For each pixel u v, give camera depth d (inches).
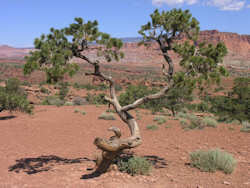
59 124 677.9
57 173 242.1
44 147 394.6
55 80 209.0
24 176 235.3
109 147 199.3
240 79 719.1
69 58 214.7
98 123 706.8
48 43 213.8
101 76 236.2
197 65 205.5
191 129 561.6
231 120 723.4
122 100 1255.5
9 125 646.5
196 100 1829.5
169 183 205.5
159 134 518.6
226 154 253.0
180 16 226.2
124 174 229.3
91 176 226.4
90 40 218.1
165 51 234.1
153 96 222.7
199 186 195.5
